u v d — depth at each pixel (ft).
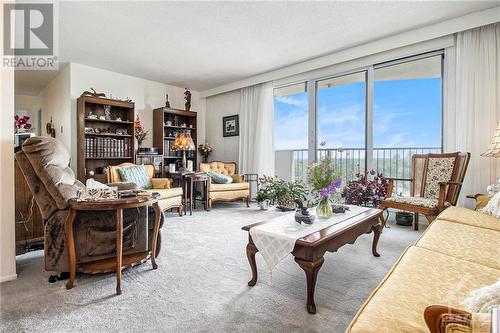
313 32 10.98
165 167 17.16
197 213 13.76
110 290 5.68
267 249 5.44
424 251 3.97
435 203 8.59
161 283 5.99
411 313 2.38
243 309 4.95
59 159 6.29
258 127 16.78
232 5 8.98
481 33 9.63
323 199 6.80
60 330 4.33
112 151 14.85
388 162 14.88
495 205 6.53
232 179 16.34
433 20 10.11
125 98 16.43
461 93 10.02
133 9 9.16
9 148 6.28
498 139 7.72
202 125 20.86
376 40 11.81
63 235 6.00
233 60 14.14
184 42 11.85
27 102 21.27
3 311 4.86
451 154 9.75
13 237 6.27
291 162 17.95
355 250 8.13
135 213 6.95
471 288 2.85
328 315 4.76
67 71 14.65
